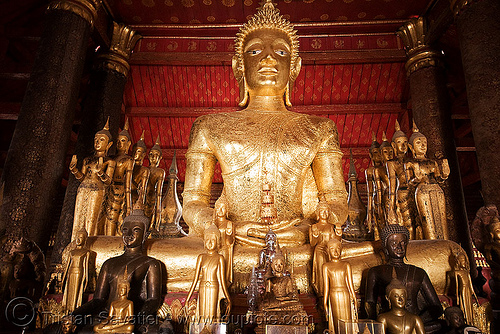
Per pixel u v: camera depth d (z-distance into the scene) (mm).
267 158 4566
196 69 12102
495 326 3404
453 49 9625
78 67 6965
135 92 12625
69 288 3396
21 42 10117
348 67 12039
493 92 5953
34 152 6020
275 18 5477
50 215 6090
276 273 2908
